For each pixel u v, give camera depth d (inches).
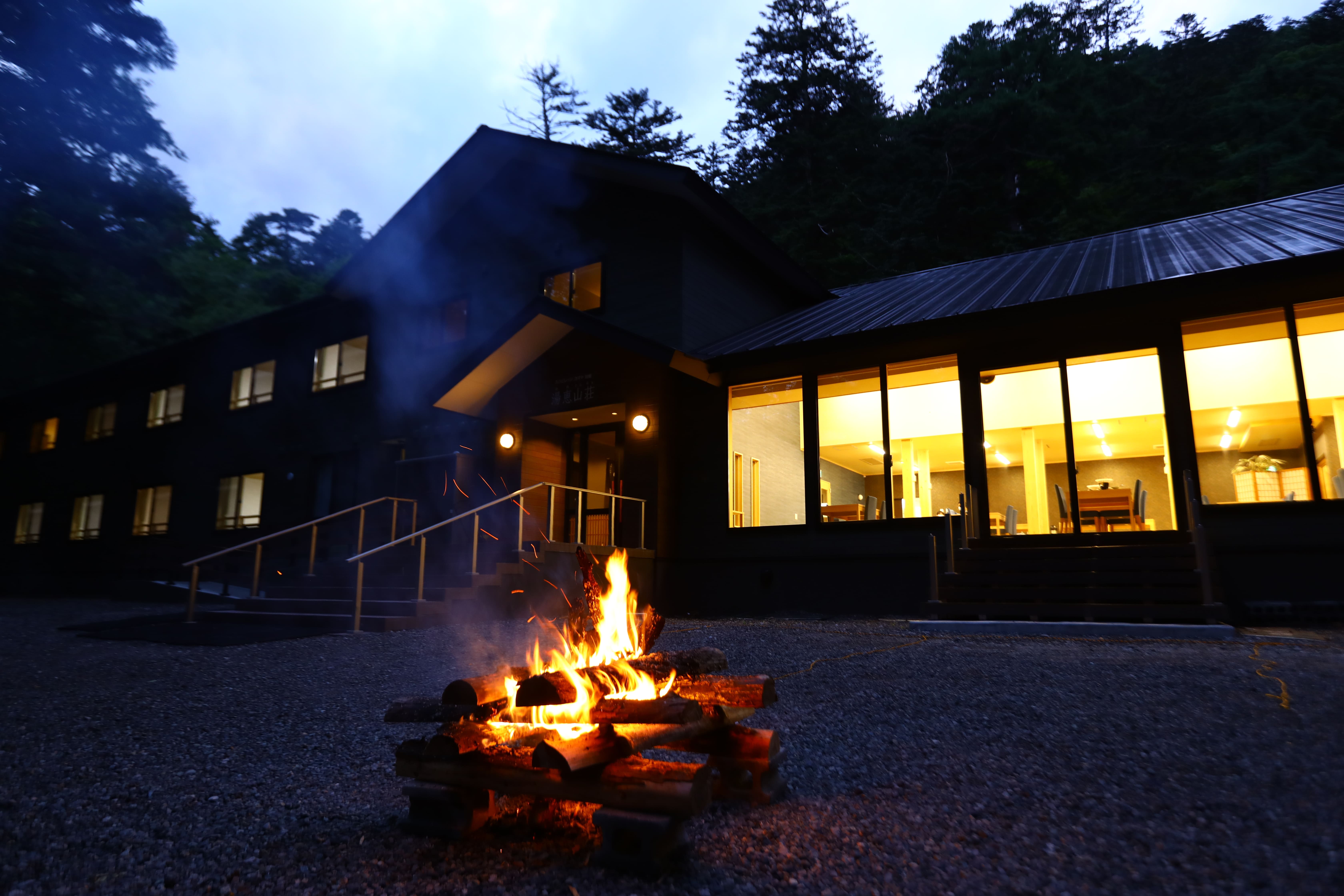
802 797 118.0
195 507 767.1
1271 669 197.0
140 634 340.2
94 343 1090.1
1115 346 373.7
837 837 101.7
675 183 500.7
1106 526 412.2
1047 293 385.4
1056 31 1669.5
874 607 417.4
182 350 784.9
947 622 310.5
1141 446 428.1
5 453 1007.6
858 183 1391.5
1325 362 333.4
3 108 981.8
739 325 574.9
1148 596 291.9
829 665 234.5
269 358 746.2
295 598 428.5
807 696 191.0
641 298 530.6
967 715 164.2
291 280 1441.9
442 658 275.3
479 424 566.9
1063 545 357.7
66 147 1048.2
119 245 1115.3
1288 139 1182.3
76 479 896.3
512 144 563.8
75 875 99.0
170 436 808.3
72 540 877.8
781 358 446.0
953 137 1336.1
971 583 324.2
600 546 460.4
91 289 1067.9
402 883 93.7
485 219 621.3
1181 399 355.9
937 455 423.2
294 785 135.9
